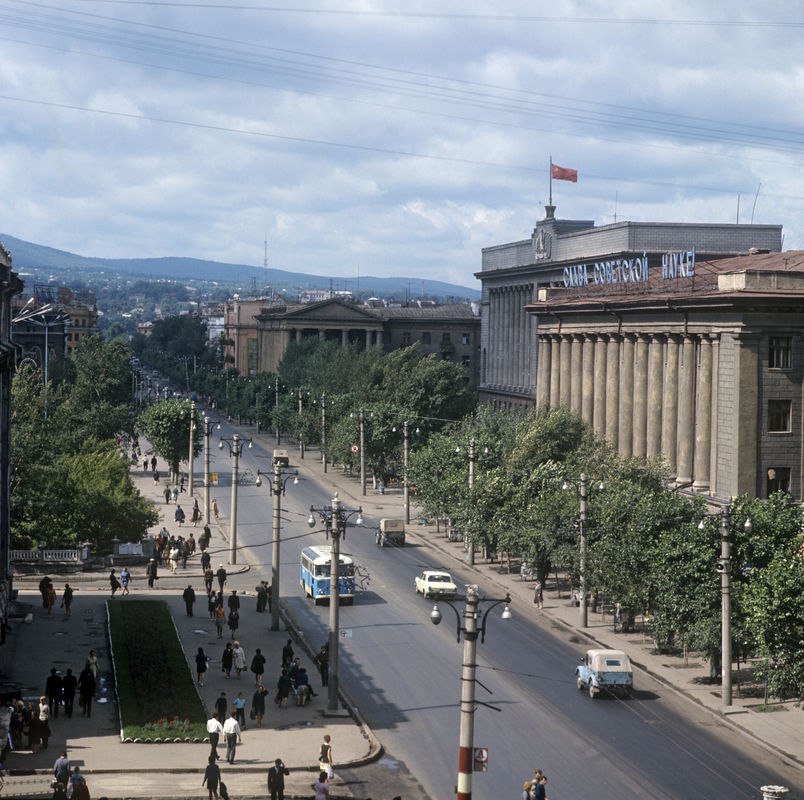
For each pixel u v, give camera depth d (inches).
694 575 2532.0
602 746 2080.5
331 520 2384.4
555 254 6958.7
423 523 4717.0
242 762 1973.4
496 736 2138.3
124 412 6235.2
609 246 6274.6
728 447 3791.8
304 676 2365.9
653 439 4343.0
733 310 3742.6
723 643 2336.4
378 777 1916.8
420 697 2405.3
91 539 3769.7
